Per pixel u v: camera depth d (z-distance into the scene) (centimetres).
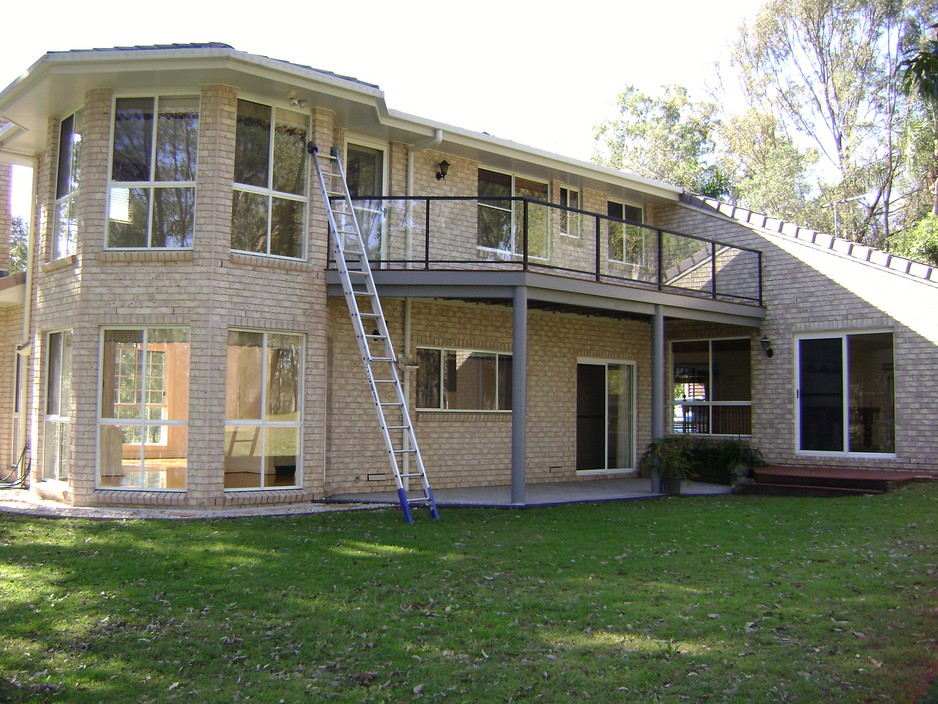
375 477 1317
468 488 1412
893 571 753
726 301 1528
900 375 1440
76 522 984
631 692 484
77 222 1175
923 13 3094
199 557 802
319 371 1195
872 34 3259
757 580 730
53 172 1252
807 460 1545
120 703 470
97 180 1139
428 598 673
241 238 1141
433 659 540
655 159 4106
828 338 1544
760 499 1312
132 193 1138
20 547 838
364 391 1309
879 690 477
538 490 1392
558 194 1612
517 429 1170
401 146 1380
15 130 1339
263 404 1153
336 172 1252
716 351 1706
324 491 1214
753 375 1631
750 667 518
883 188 3288
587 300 1280
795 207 3381
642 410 1725
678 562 805
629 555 837
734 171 3803
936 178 2784
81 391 1120
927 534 929
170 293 1112
